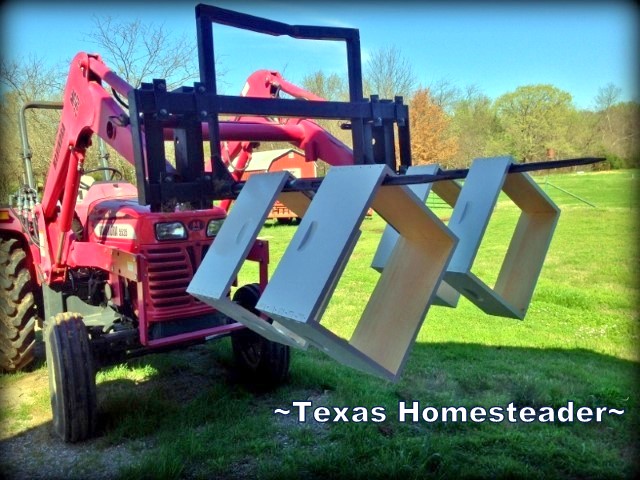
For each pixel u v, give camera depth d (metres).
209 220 3.69
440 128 35.53
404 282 2.08
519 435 3.38
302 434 3.47
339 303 7.23
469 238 2.20
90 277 4.20
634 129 37.66
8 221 4.79
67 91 3.62
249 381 4.32
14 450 3.38
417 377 4.38
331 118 2.87
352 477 2.98
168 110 2.51
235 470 3.10
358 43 2.97
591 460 3.10
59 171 3.86
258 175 2.24
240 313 2.03
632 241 12.09
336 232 1.76
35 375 4.71
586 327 5.81
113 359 3.57
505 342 5.31
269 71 3.74
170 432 3.50
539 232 2.53
